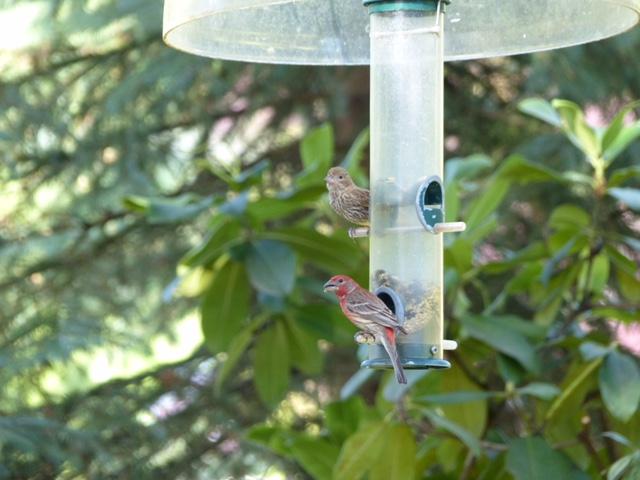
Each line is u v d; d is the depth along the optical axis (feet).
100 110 47.47
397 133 26.00
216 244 29.32
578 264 30.71
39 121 47.01
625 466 25.26
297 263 30.78
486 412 29.32
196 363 47.75
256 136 48.88
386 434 27.58
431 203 25.90
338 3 26.12
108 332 44.37
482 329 28.73
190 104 47.26
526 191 44.37
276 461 46.57
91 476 41.91
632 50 44.21
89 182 47.62
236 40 25.26
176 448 46.52
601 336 30.60
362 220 26.58
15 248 47.60
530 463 27.17
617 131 30.32
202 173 47.93
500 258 42.50
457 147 47.91
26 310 46.73
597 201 30.63
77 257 47.75
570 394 28.89
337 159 49.60
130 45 47.50
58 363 44.80
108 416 45.01
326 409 30.83
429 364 24.68
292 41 25.86
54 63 47.75
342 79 48.80
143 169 47.14
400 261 25.72
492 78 47.80
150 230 48.03
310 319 30.76
